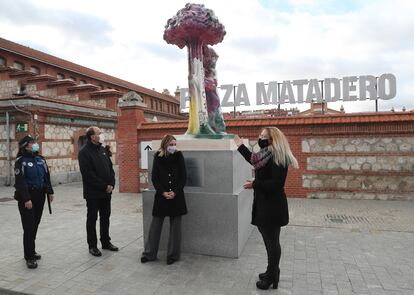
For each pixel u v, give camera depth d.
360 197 11.45
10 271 5.15
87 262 5.49
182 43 6.69
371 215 9.02
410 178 11.03
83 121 19.25
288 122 11.86
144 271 5.09
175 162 5.39
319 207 10.17
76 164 18.66
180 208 5.34
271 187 4.18
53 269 5.20
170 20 6.30
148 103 40.66
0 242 6.70
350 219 8.56
